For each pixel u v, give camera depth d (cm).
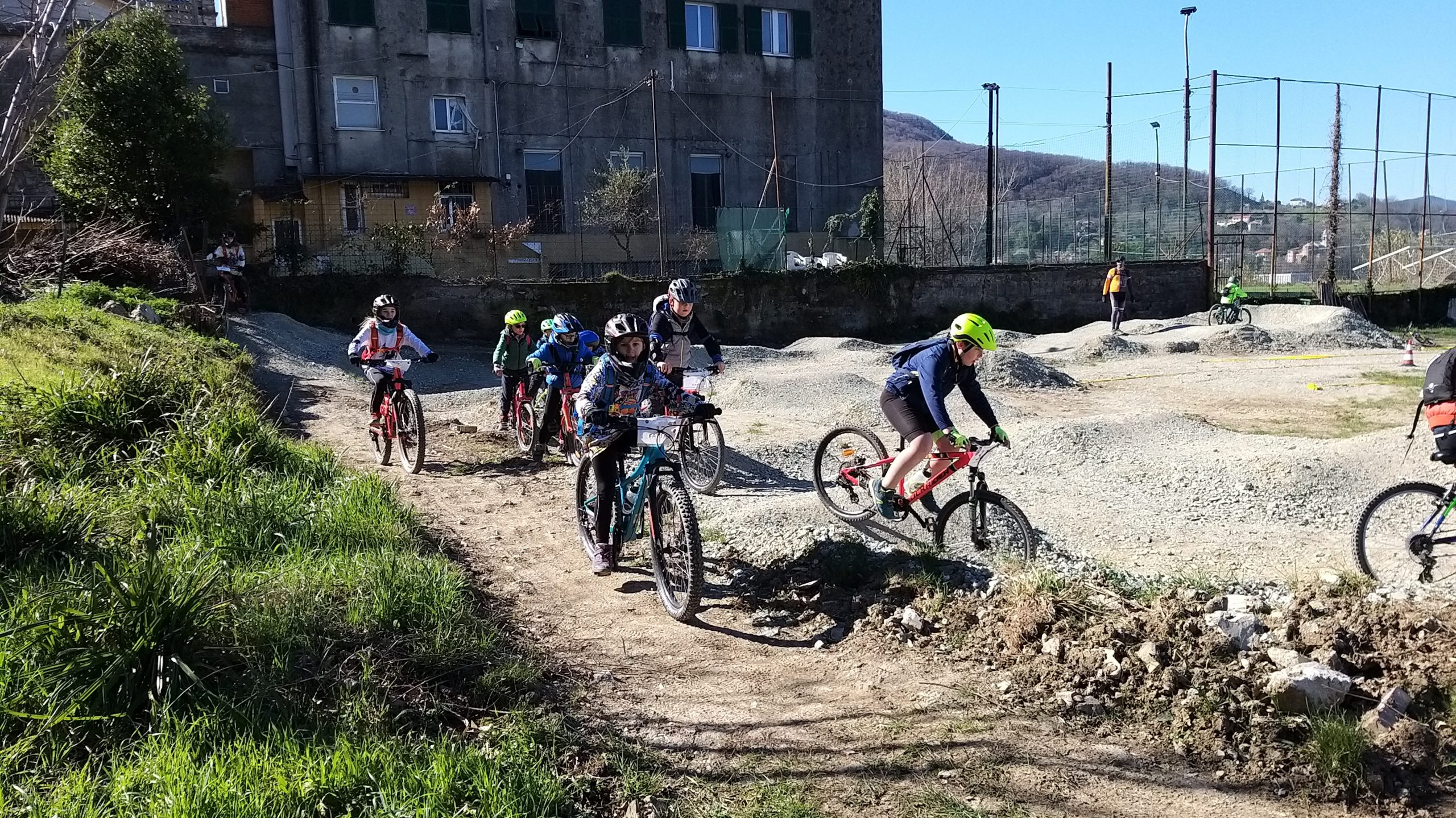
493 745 386
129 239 1725
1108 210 3225
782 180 3403
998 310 2909
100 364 969
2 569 460
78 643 373
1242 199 3294
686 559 544
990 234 3272
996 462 965
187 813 299
